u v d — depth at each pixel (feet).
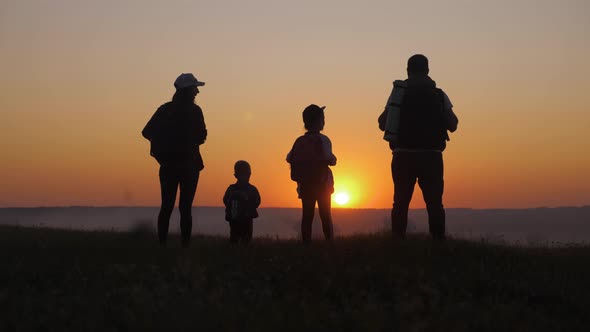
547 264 35.65
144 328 20.79
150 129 41.65
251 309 23.21
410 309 23.90
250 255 35.27
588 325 24.07
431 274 30.55
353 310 23.59
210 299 23.99
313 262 32.32
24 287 27.27
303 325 21.29
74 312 22.94
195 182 42.11
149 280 28.30
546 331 22.94
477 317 23.49
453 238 42.57
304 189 41.93
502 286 28.76
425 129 39.73
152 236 52.95
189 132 41.37
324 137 42.19
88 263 32.81
